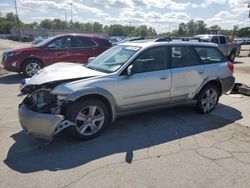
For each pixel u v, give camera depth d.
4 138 4.39
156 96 4.94
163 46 5.01
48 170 3.45
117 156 3.83
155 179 3.25
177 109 6.02
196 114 5.72
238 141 4.37
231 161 3.70
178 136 4.56
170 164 3.61
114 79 4.42
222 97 7.21
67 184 3.14
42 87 4.17
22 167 3.52
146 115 5.58
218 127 4.99
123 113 4.70
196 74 5.36
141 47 4.82
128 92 4.58
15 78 9.90
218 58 5.85
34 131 3.95
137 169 3.48
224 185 3.15
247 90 7.39
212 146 4.18
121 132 4.70
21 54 9.49
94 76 4.37
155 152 3.96
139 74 4.69
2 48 28.89
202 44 5.62
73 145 4.17
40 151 3.96
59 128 3.95
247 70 12.84
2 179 3.23
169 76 4.99
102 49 10.46
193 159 3.75
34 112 3.94
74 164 3.60
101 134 4.60
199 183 3.18
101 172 3.40
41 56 9.66
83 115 4.25
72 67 5.03
